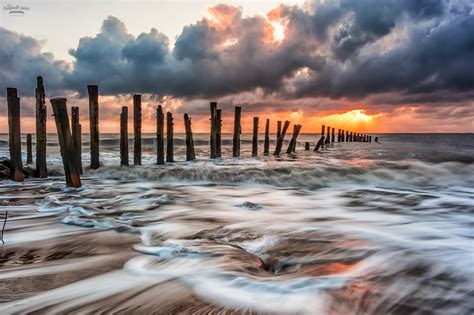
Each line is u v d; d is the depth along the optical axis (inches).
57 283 121.7
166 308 101.7
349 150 1094.4
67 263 143.6
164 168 508.4
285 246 166.6
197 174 469.7
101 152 958.4
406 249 158.6
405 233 192.9
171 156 622.5
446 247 162.9
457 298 105.2
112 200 311.9
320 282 116.4
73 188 370.9
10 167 443.5
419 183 425.4
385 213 259.6
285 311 98.5
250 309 100.1
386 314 96.2
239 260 141.7
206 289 114.2
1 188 376.5
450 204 294.5
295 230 200.2
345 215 252.2
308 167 492.1
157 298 108.7
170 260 143.9
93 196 334.0
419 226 213.2
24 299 108.9
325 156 810.2
